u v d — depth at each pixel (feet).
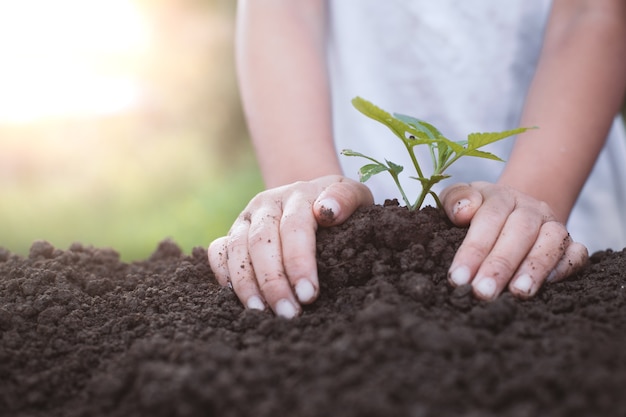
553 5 2.06
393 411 1.23
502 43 2.28
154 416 1.29
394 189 2.36
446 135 2.33
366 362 1.31
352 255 1.58
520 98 2.31
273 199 1.64
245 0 2.11
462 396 1.26
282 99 1.92
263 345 1.42
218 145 6.18
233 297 1.61
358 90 2.35
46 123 5.70
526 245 1.55
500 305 1.44
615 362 1.30
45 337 1.53
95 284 1.72
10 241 4.50
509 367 1.30
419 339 1.34
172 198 5.24
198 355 1.36
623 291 1.56
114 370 1.40
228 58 6.38
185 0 6.52
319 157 1.84
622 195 2.36
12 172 5.40
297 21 2.04
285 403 1.27
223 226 4.62
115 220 4.86
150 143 5.87
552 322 1.43
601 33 1.92
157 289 1.70
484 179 2.33
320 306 1.54
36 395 1.39
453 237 1.60
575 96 1.87
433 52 2.30
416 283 1.50
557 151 1.83
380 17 2.31
